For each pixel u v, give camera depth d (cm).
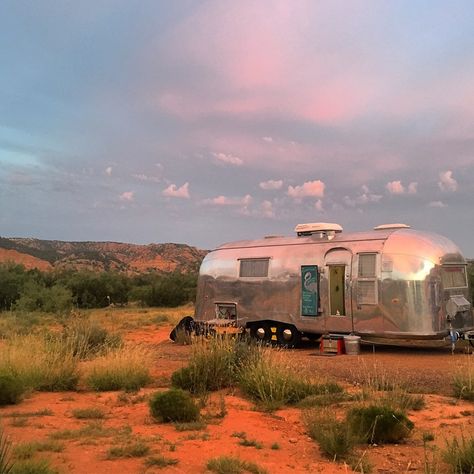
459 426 720
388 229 1642
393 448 634
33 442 607
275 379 911
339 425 665
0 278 4244
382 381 942
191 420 761
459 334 1491
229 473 522
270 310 1752
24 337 1408
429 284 1466
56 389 1020
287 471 544
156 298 4797
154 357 1329
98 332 1512
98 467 537
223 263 1912
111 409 847
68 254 12262
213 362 1021
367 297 1536
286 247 1775
